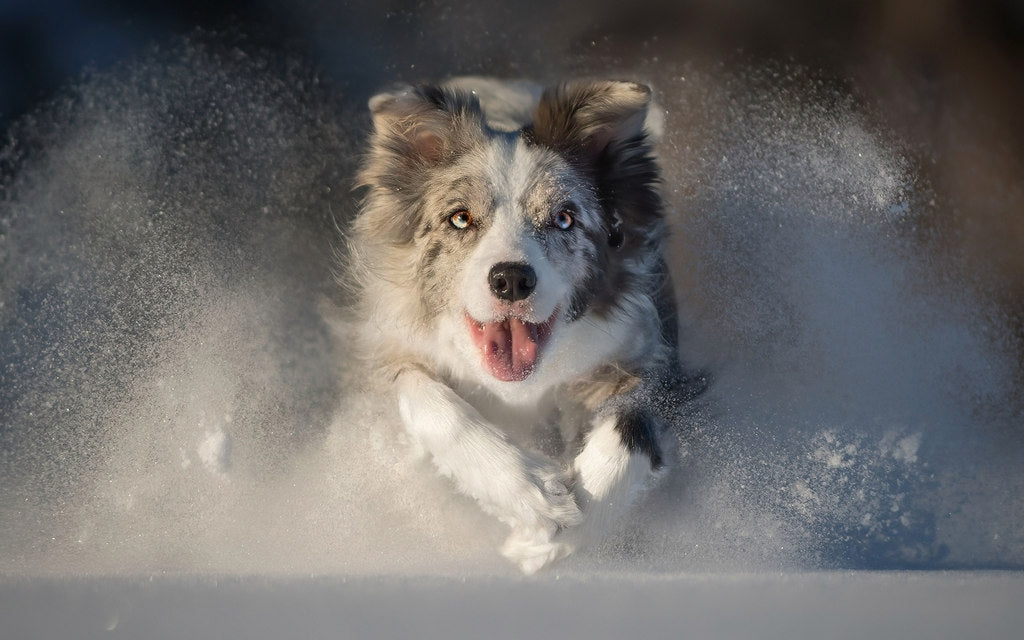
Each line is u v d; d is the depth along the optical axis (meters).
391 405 6.84
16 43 10.63
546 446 6.91
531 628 5.16
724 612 5.37
